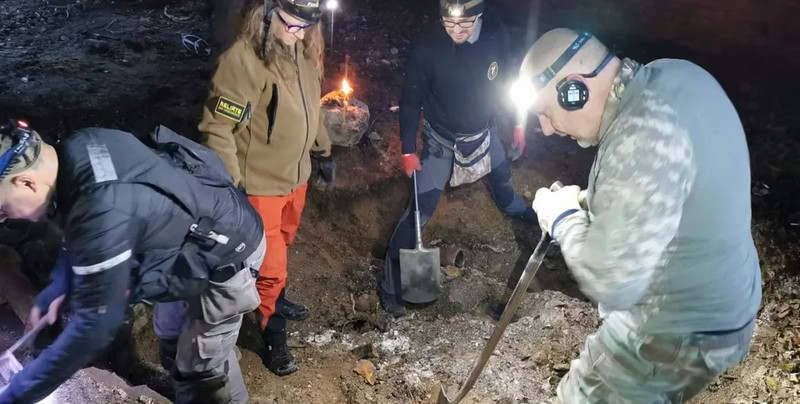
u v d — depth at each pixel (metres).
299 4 2.79
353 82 6.06
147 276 2.33
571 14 6.97
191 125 5.20
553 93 2.07
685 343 2.11
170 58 6.23
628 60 2.05
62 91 5.45
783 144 5.38
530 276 2.63
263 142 3.10
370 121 5.43
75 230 2.01
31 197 1.99
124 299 2.14
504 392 3.49
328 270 4.56
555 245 4.88
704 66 6.32
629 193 1.90
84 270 2.05
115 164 2.07
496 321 4.32
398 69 6.36
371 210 4.92
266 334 3.59
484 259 4.82
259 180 3.18
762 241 4.52
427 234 4.91
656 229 1.88
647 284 1.97
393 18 7.31
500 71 3.89
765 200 4.86
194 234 2.32
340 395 3.55
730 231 1.99
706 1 6.23
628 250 1.90
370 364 3.73
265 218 3.25
